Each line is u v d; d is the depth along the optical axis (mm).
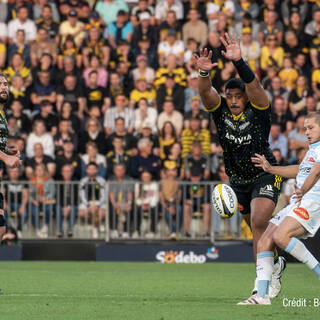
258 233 26125
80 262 53656
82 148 59969
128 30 67938
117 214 55438
